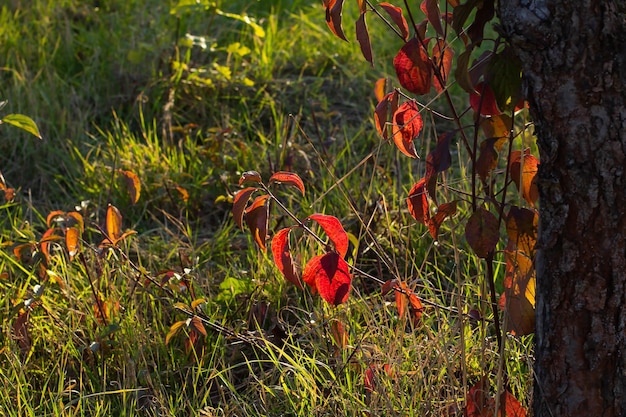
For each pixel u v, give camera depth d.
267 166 4.27
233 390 2.74
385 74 5.06
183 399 2.86
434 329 3.00
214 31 5.68
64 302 3.28
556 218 1.98
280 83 5.16
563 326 2.04
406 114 2.37
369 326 2.79
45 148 4.54
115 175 4.23
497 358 2.67
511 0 1.88
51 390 2.93
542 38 1.87
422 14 5.77
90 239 3.71
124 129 4.58
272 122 4.77
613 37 1.84
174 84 4.94
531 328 2.22
